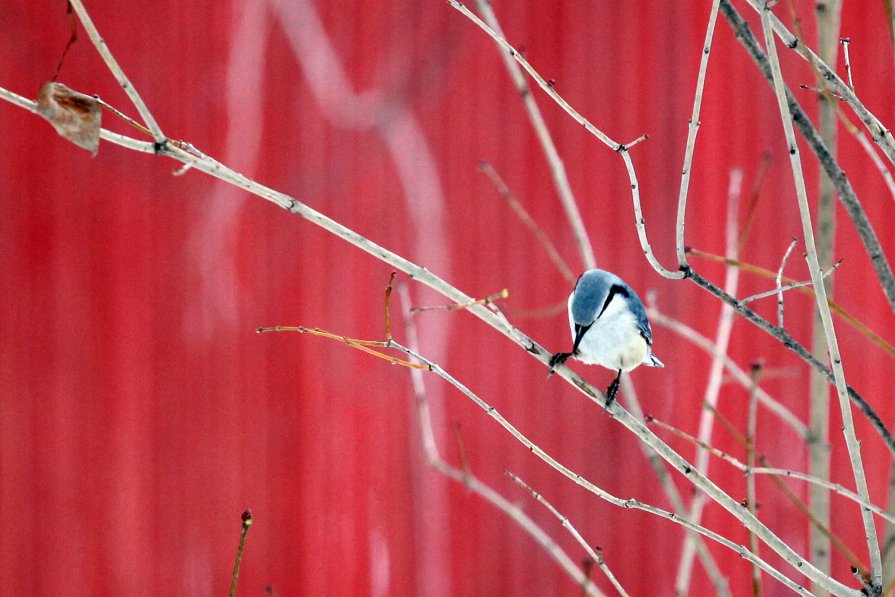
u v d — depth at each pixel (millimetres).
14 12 12273
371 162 12570
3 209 12234
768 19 4473
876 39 12266
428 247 12531
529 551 12188
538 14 12594
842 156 12086
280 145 12578
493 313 5160
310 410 12391
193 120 12508
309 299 12453
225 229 12469
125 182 12398
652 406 12062
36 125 12312
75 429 12352
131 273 12414
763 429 12039
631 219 12469
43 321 12312
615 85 12570
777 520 11836
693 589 11961
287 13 12578
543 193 12539
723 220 12398
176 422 12406
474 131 12617
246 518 4328
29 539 12258
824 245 6422
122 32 12422
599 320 6477
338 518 12352
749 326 12180
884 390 12164
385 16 12641
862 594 4637
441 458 12266
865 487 4613
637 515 12148
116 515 12344
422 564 12281
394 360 4746
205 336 12445
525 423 12305
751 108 12391
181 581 12312
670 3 12555
